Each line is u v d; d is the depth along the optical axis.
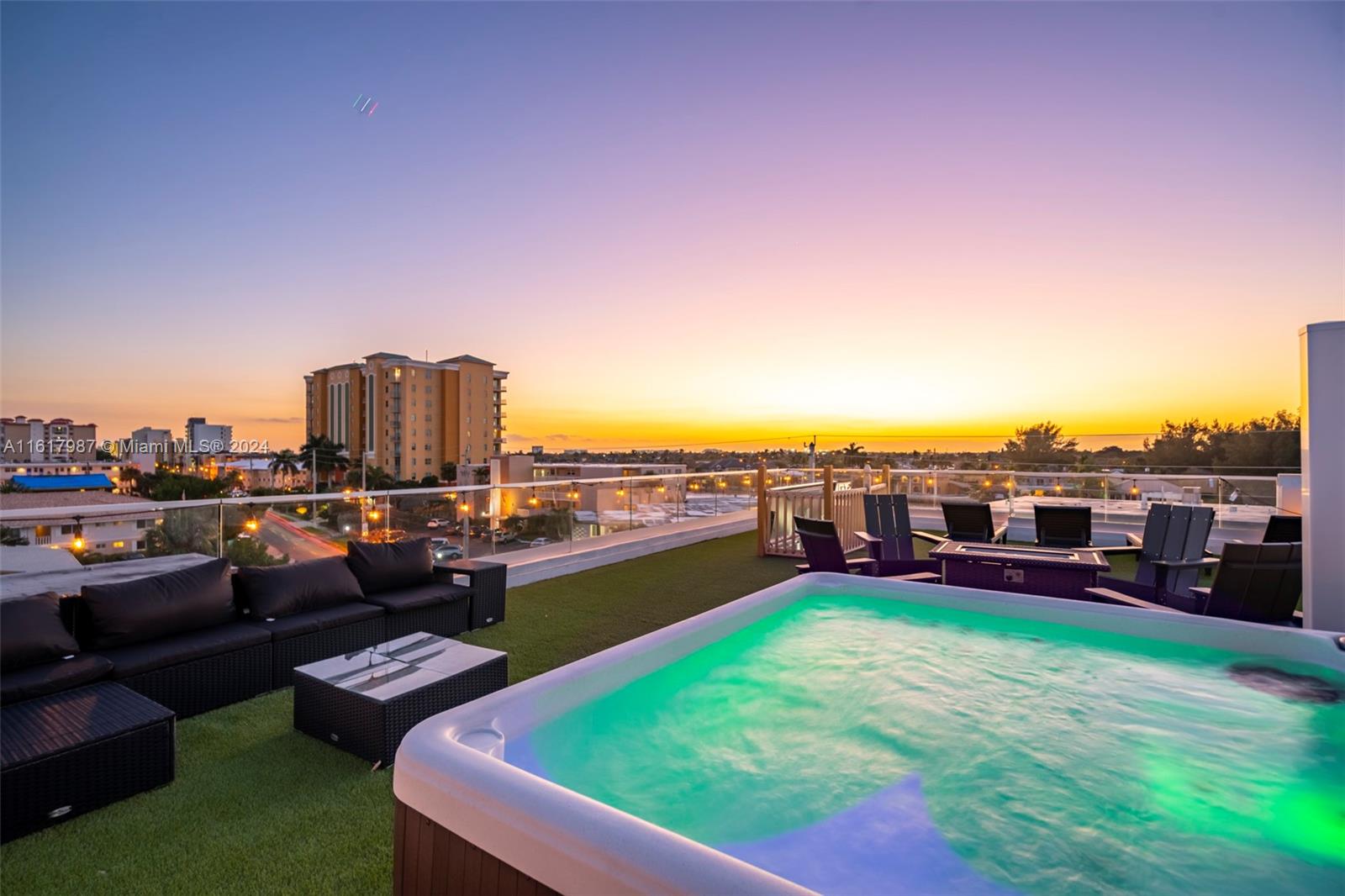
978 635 3.89
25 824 2.13
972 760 2.52
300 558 4.60
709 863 1.15
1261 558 3.84
